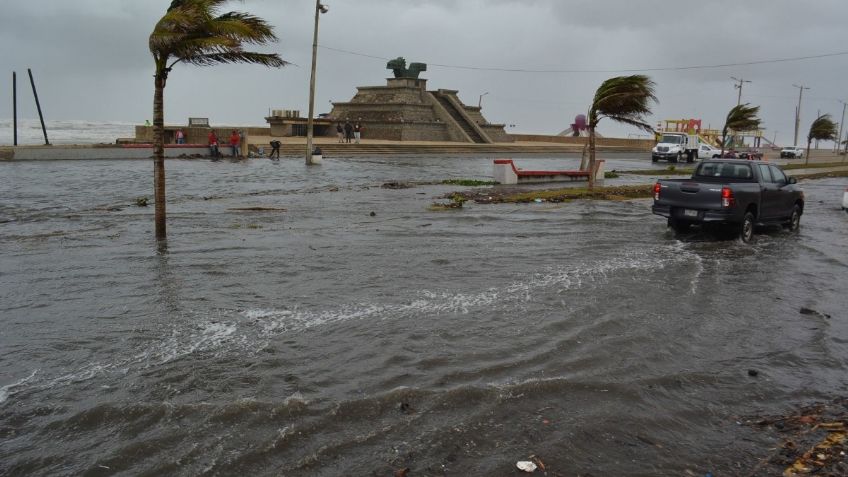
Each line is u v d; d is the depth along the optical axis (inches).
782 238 581.6
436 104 2603.3
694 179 599.8
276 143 1515.7
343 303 326.3
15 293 345.1
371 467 172.6
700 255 479.5
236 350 257.3
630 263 436.8
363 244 496.1
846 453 188.9
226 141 1696.6
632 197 904.3
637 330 293.1
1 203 738.8
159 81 502.9
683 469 178.2
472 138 2593.5
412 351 258.5
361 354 254.4
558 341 272.8
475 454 180.9
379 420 199.5
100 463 173.2
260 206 740.0
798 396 231.1
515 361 249.8
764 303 348.8
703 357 265.0
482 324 294.0
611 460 181.2
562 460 179.5
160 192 512.4
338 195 861.2
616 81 915.4
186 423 194.9
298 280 376.2
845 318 326.3
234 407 203.9
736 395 229.6
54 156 1330.0
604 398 220.8
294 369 238.1
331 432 191.2
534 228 589.6
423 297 339.0
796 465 181.6
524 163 1860.2
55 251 465.1
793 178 617.3
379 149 1940.2
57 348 259.6
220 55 501.7
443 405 210.2
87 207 719.1
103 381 225.9
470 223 616.7
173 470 169.9
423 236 536.7
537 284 369.7
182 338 271.4
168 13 471.2
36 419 197.9
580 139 3302.2
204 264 419.2
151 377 229.5
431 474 169.8
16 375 231.6
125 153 1413.6
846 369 258.2
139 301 329.7
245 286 361.4
